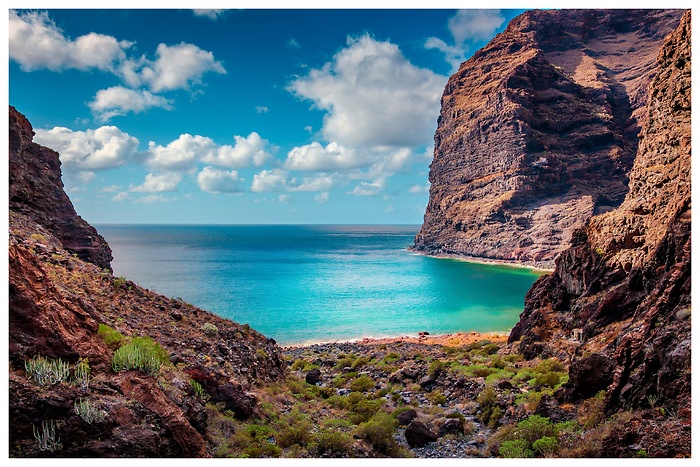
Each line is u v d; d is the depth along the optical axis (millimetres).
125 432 11594
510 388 25500
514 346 42906
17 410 10641
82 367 12641
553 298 43438
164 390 14211
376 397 27172
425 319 76812
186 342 21219
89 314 16547
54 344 12727
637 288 33062
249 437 15516
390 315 79938
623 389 17656
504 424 20797
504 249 190125
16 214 27406
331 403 24781
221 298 96438
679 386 15258
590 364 20250
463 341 57562
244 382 20984
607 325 33375
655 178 41219
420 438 18625
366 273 147875
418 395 28078
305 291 107562
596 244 40562
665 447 13094
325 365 40938
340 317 77938
